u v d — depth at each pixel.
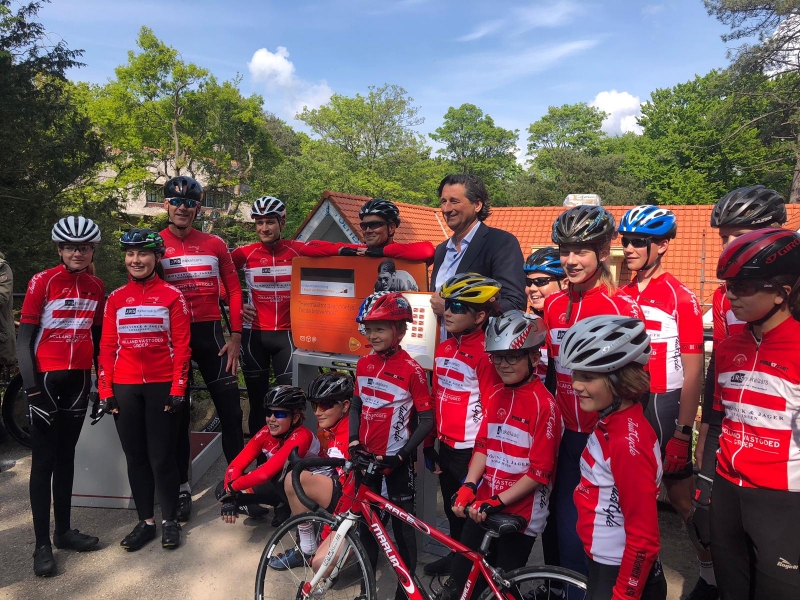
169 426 3.43
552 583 2.25
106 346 3.40
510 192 48.16
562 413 2.45
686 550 3.32
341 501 2.63
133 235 3.32
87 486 3.98
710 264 15.39
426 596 2.44
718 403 2.16
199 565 3.25
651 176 43.56
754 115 33.91
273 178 35.81
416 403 2.74
